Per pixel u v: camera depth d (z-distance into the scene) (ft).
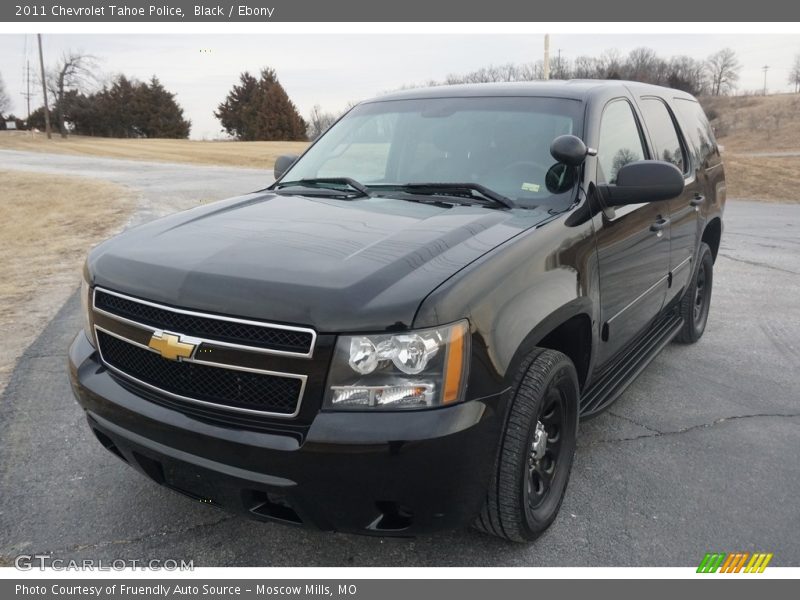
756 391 15.17
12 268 27.48
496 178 11.12
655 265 13.41
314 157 13.47
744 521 10.10
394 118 13.02
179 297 7.88
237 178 83.46
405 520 7.84
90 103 298.35
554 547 9.43
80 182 75.61
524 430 8.36
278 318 7.38
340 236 8.95
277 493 7.46
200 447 7.75
